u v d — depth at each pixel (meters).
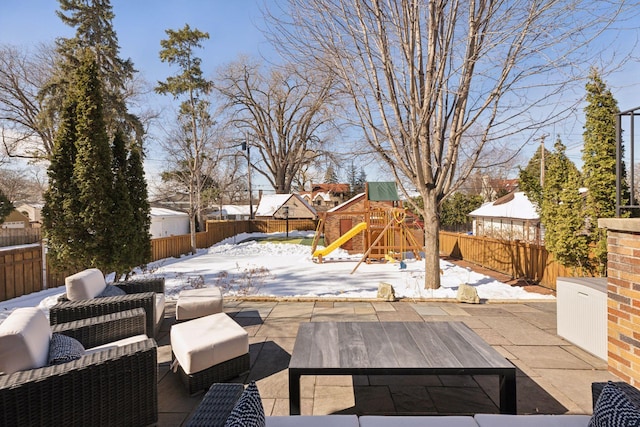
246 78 31.20
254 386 1.40
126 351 2.34
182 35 21.02
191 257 16.91
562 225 7.43
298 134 34.16
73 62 16.97
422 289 7.84
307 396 2.91
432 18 6.48
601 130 6.97
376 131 7.61
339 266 13.34
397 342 2.75
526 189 10.57
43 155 17.52
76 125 6.64
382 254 15.06
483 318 5.13
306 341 2.79
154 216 23.52
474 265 13.40
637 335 2.88
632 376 2.92
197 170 20.91
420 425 1.75
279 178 35.69
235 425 1.07
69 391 2.03
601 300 3.60
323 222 18.30
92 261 6.61
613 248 3.16
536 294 7.75
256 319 5.17
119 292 4.71
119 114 18.19
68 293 4.07
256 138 35.22
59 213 6.57
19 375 1.96
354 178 57.47
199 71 21.44
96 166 6.60
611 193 6.93
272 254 18.17
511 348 3.94
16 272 7.97
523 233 17.28
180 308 4.58
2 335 2.05
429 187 7.68
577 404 2.75
